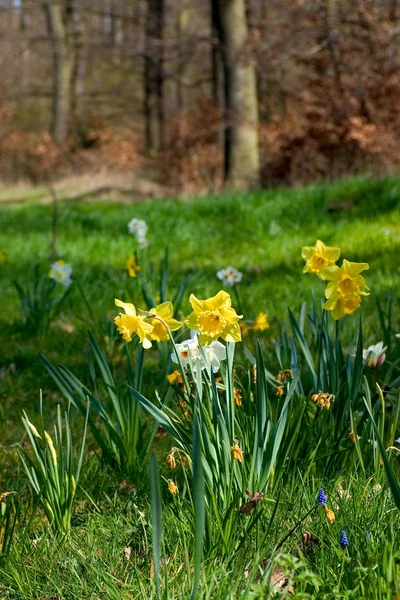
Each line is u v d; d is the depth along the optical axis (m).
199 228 8.88
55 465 2.33
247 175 15.95
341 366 2.71
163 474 2.71
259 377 2.22
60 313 5.53
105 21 36.47
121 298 5.69
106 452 2.87
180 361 2.18
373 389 3.01
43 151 25.73
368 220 7.96
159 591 1.88
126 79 35.91
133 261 5.01
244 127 15.97
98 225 10.07
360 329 2.51
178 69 27.20
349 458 2.59
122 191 17.38
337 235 7.49
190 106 23.78
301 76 16.33
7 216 12.69
